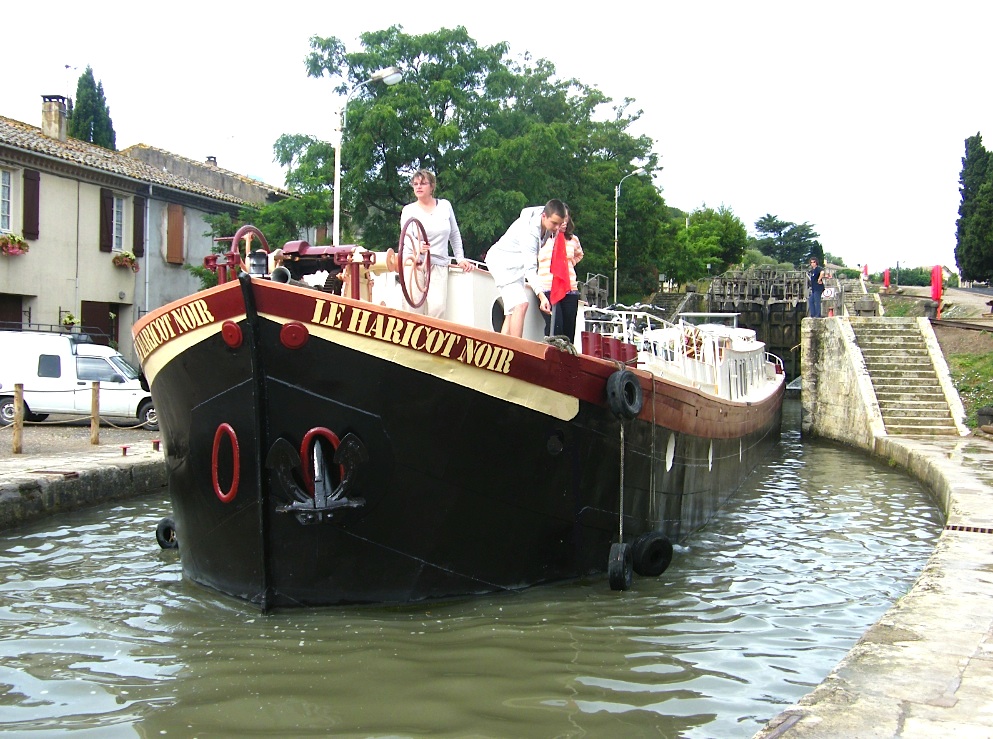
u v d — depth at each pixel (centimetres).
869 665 473
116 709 524
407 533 698
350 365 658
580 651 623
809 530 1109
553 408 732
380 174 2612
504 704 528
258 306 647
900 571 898
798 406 3481
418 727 496
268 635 644
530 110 3806
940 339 2270
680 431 966
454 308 796
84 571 865
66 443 1616
